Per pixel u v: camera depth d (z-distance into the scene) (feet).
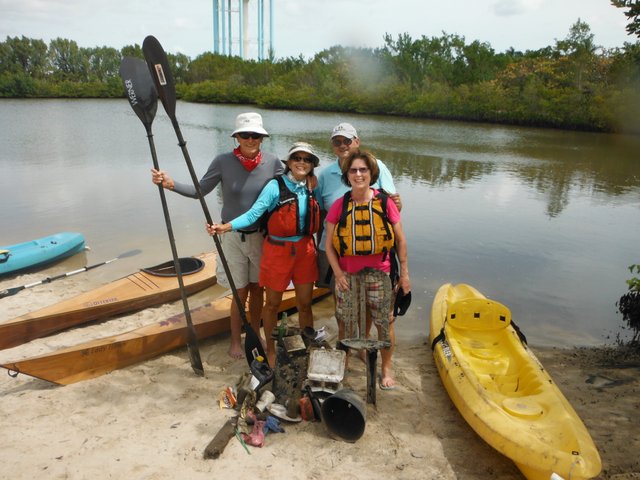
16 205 36.55
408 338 18.58
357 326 13.70
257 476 10.69
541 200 43.11
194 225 32.32
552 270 26.66
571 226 34.99
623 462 11.67
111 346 14.69
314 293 21.12
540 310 21.91
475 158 65.77
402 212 37.99
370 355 13.03
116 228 31.53
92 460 10.95
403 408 13.58
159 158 59.11
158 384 14.24
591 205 41.57
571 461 9.74
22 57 222.07
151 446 11.50
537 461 10.06
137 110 13.87
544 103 107.76
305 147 12.66
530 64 135.33
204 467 10.88
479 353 14.88
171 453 11.29
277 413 12.45
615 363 17.07
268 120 118.42
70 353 13.89
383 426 12.70
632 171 57.98
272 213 13.21
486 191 46.44
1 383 14.14
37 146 66.39
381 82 153.38
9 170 49.57
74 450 11.26
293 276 13.98
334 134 13.89
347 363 15.38
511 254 29.01
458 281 24.93
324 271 14.98
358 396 11.89
